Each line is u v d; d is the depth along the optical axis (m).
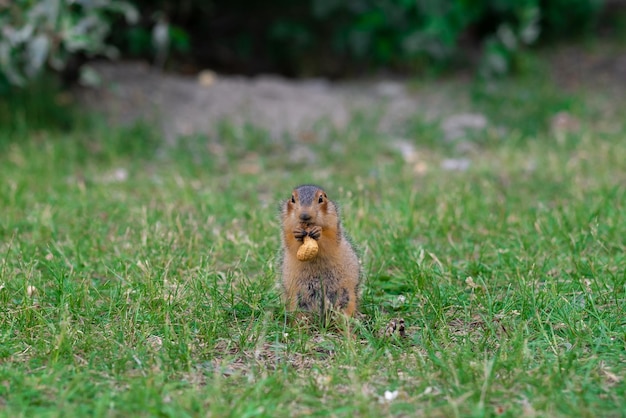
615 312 8.74
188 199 12.98
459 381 7.19
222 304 9.12
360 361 7.59
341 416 6.74
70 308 8.74
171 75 20.66
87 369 7.43
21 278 9.52
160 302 8.84
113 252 10.74
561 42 23.25
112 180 14.33
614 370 7.42
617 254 10.37
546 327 8.47
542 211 11.93
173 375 7.45
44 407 6.83
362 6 20.91
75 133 16.56
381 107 18.81
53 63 16.12
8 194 12.91
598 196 12.64
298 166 15.65
